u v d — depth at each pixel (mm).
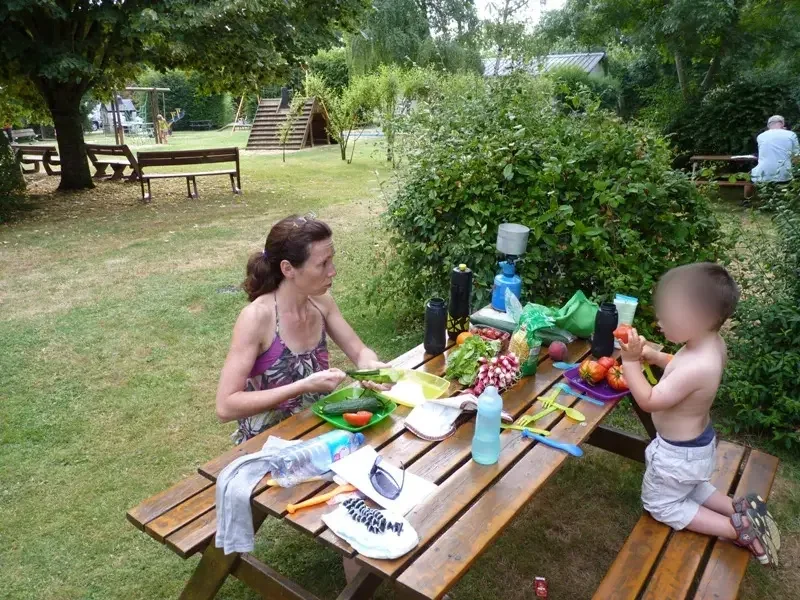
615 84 17359
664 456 2021
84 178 11211
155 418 3504
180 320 4871
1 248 7043
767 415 3297
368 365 2400
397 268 4422
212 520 1871
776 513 2766
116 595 2303
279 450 1790
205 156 10438
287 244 2084
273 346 2188
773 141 8148
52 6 8195
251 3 8836
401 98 13680
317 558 2500
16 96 11297
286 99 20688
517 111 4270
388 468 1749
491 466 1798
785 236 3680
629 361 2057
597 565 2480
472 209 3713
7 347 4371
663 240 3801
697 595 1710
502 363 2217
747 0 11922
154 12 8492
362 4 11789
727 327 4277
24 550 2508
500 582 2387
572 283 3836
